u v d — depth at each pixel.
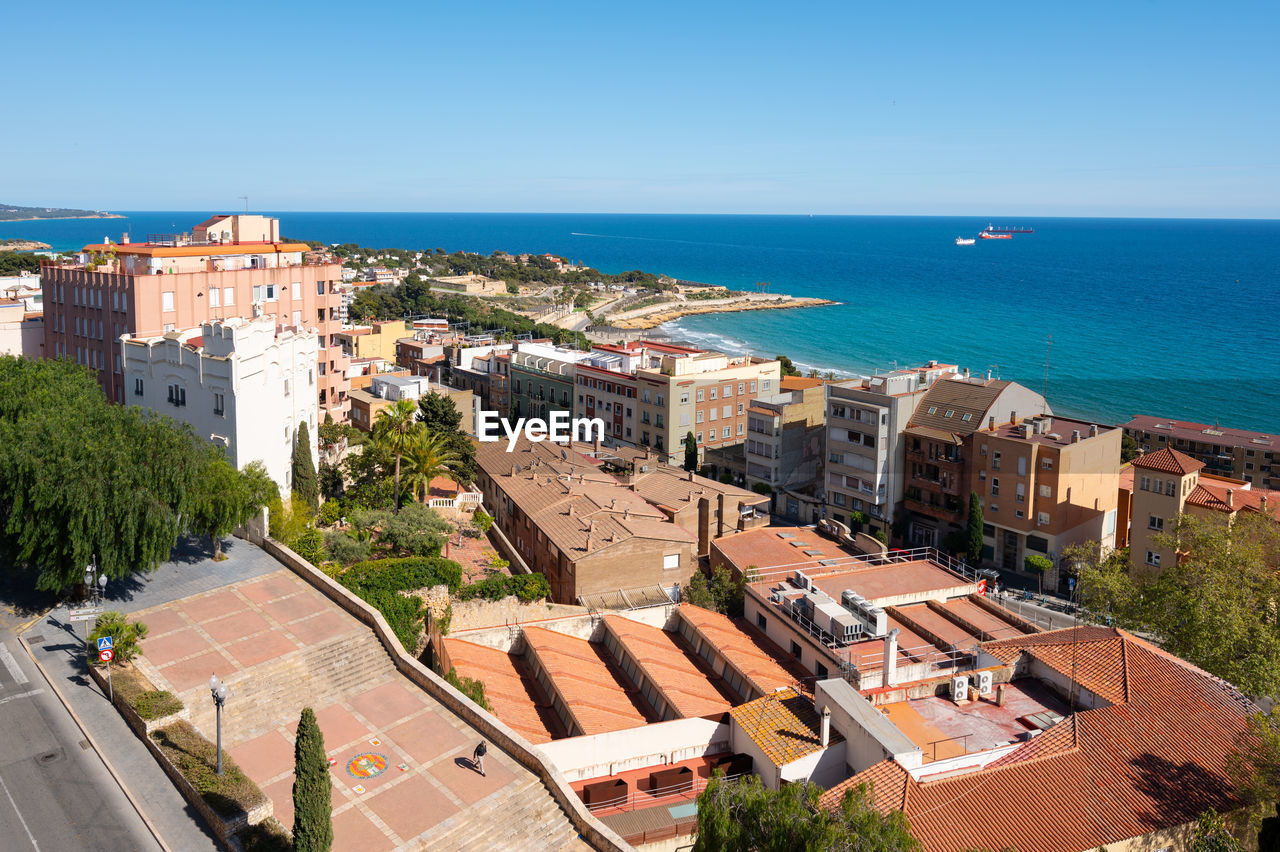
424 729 49.25
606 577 78.62
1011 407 115.44
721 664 63.66
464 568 78.94
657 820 48.28
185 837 39.81
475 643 65.19
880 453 116.81
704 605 74.81
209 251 112.06
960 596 71.31
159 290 98.94
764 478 130.62
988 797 43.84
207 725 47.84
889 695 54.88
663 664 63.19
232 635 55.62
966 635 63.75
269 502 69.81
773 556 83.38
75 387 65.81
